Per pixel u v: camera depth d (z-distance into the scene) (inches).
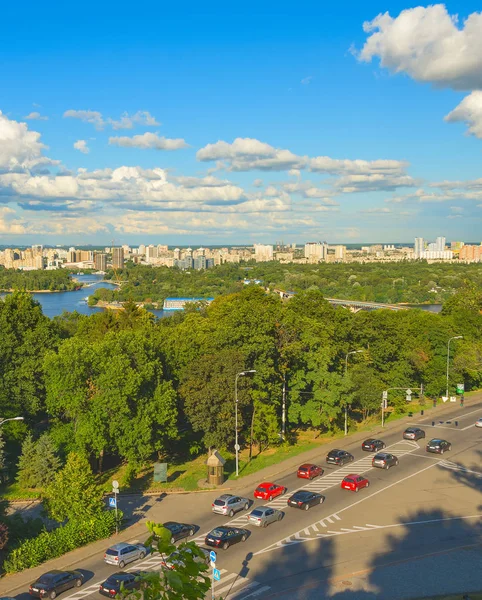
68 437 2422.5
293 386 2957.7
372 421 3353.8
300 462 2596.0
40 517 1975.9
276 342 2903.5
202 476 2407.7
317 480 2347.4
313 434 3065.9
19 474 2331.4
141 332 2847.0
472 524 1892.2
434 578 1523.1
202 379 2532.0
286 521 1920.5
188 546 418.6
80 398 2393.0
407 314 4365.2
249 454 2706.7
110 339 2625.5
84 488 1862.7
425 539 1774.1
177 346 2859.3
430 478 2363.4
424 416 3472.0
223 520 1932.8
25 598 1428.4
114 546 1636.3
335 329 3282.5
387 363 3641.7
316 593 1437.0
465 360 3882.9
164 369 2755.9
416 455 2684.5
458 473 2425.0
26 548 1632.6
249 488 2272.4
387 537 1787.6
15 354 2834.6
